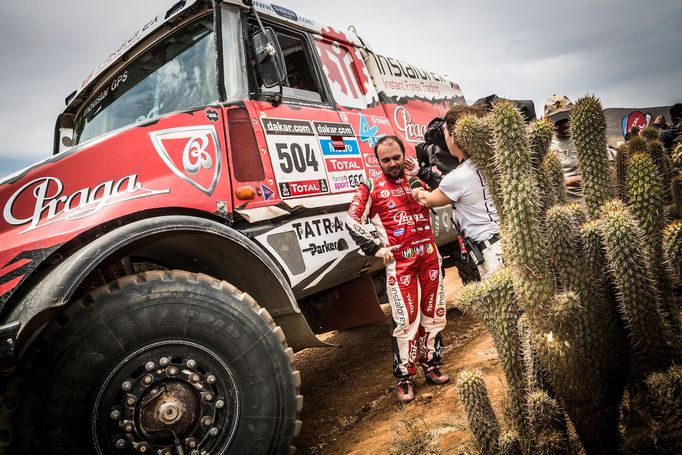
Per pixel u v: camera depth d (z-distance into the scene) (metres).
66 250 2.18
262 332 2.37
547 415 1.68
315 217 3.17
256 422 2.26
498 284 1.90
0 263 1.98
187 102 3.01
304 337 2.82
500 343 1.90
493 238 2.90
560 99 4.34
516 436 1.82
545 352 1.64
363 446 2.72
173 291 2.18
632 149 3.15
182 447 2.10
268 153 2.95
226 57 2.96
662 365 1.65
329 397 3.81
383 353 4.66
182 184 2.52
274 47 2.91
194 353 2.18
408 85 4.73
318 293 3.89
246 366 2.29
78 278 1.92
